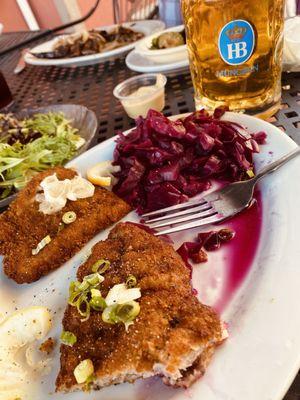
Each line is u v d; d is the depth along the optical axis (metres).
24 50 0.65
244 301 0.18
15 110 0.46
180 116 0.30
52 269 0.25
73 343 0.18
